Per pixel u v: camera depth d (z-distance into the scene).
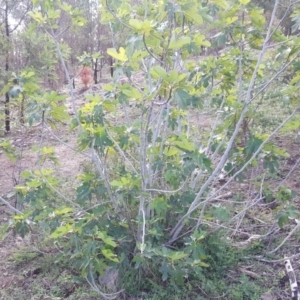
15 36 7.27
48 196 3.51
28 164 5.89
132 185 2.85
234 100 3.38
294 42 3.19
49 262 3.33
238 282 3.08
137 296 2.96
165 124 3.10
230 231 3.65
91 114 2.93
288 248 3.45
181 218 3.18
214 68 3.22
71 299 2.98
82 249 2.61
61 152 6.41
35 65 7.18
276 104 6.70
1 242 3.79
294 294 2.87
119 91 3.07
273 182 4.61
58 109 2.98
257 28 3.28
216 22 3.16
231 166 3.35
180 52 3.25
